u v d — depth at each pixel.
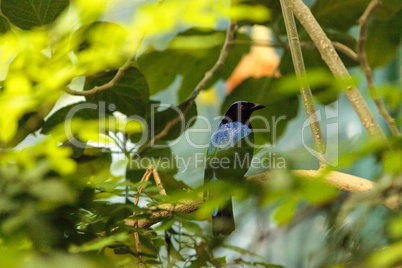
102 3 5.63
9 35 6.12
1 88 6.28
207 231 5.12
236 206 2.88
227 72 11.73
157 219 5.29
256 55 13.02
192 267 4.99
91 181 5.60
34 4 6.77
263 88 11.06
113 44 6.25
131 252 5.78
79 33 6.25
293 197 2.50
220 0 5.71
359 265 3.02
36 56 6.18
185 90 11.84
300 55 6.36
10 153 5.07
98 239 5.26
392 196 2.93
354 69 10.73
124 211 5.62
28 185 4.71
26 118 7.63
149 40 7.52
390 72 10.97
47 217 4.77
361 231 3.27
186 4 5.41
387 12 10.10
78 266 4.08
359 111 4.79
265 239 3.29
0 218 4.90
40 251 4.28
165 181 8.11
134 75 8.87
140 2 5.70
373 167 2.99
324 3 10.05
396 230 2.57
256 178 2.82
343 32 10.49
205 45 9.01
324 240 3.49
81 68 6.26
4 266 3.65
